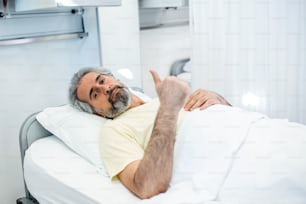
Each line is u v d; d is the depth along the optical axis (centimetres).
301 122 217
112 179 140
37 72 195
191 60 236
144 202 124
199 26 228
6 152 190
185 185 135
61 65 203
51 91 202
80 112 172
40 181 154
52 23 195
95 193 133
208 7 223
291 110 219
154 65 241
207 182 131
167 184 132
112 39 221
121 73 229
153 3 224
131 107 168
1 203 193
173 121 132
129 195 132
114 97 161
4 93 185
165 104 132
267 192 125
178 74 246
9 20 179
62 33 199
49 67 199
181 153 144
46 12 191
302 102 216
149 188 127
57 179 145
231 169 135
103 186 138
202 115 154
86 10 207
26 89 192
